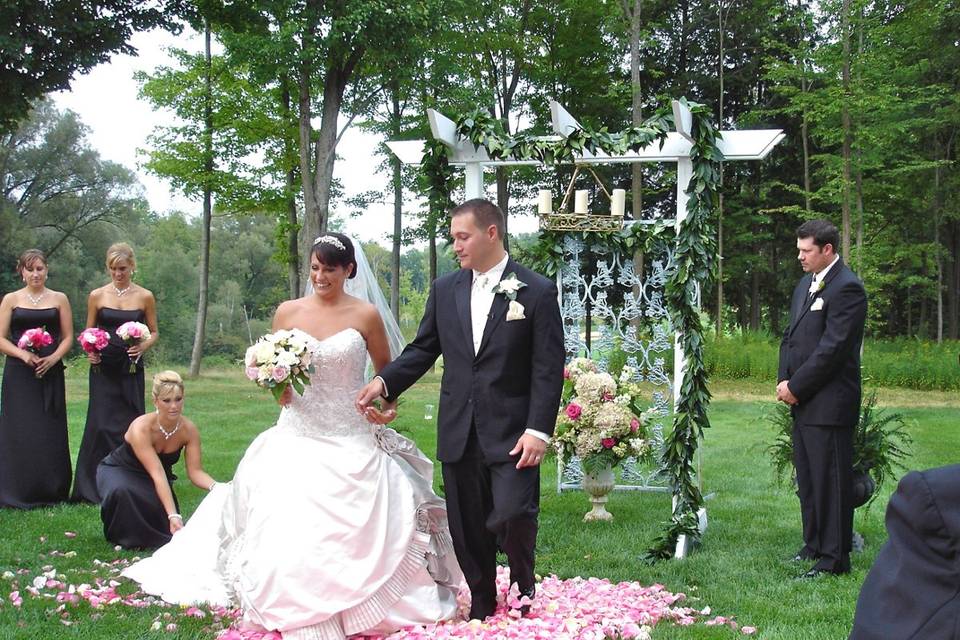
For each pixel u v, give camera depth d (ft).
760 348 62.39
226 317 163.02
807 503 15.99
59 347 21.53
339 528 12.34
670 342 21.81
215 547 15.24
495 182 73.46
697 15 88.79
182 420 17.95
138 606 13.39
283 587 12.00
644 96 87.10
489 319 12.23
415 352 13.05
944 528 4.70
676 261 17.89
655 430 23.29
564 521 20.16
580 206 21.07
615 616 12.88
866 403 18.04
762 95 91.09
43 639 11.69
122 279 22.17
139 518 17.07
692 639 12.07
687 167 18.53
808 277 16.71
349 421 13.35
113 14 48.49
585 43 73.05
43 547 16.93
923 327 86.79
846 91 55.93
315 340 13.35
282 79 57.77
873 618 4.86
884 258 68.08
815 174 65.16
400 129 65.26
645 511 21.15
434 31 58.39
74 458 28.27
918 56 69.41
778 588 14.76
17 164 124.57
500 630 11.94
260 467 13.26
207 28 57.06
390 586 12.41
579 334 22.30
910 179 71.61
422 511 13.48
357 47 56.80
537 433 11.84
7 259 120.16
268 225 185.06
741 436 34.76
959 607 4.61
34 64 45.73
